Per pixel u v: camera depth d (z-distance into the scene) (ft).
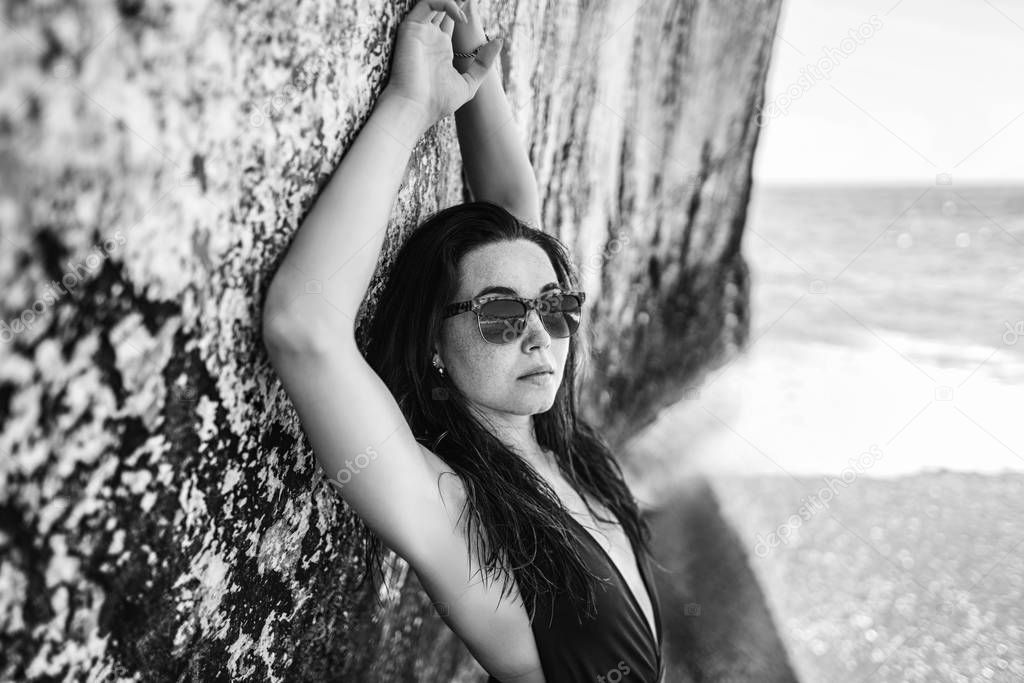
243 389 3.63
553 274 5.10
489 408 5.10
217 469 3.54
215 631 3.75
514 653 4.69
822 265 59.36
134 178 2.76
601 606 4.76
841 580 13.62
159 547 3.22
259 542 4.00
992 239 52.70
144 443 3.04
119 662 3.13
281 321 3.61
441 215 5.02
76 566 2.83
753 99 22.38
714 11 16.01
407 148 4.38
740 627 11.96
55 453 2.66
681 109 16.34
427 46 4.63
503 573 4.58
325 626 4.96
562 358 5.16
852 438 22.15
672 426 19.80
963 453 20.35
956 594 13.20
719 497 16.49
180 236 3.04
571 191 9.81
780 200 88.74
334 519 4.82
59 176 2.47
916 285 45.52
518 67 7.10
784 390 26.86
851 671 11.23
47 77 2.38
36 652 2.73
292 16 3.51
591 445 6.53
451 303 4.89
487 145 5.93
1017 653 11.65
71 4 2.43
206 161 3.11
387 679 6.30
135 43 2.68
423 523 4.27
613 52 10.83
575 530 4.98
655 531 14.51
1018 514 16.62
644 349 17.31
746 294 28.09
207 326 3.29
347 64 4.03
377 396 4.00
